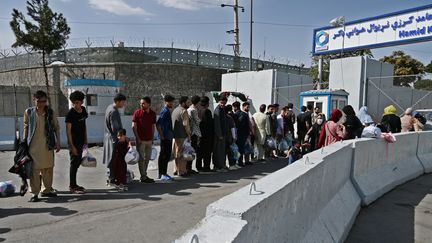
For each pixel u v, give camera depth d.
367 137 7.17
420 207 6.04
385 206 6.07
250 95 18.78
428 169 9.21
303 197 3.32
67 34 21.73
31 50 21.97
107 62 21.84
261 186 2.68
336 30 17.95
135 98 20.86
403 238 4.65
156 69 21.42
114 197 5.87
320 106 14.20
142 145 6.97
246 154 9.49
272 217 2.46
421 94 18.89
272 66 26.20
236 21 25.58
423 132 9.47
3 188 5.74
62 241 3.95
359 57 15.57
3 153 10.65
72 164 6.00
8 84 26.77
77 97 5.92
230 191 6.50
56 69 22.56
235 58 24.45
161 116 7.18
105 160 6.36
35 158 5.43
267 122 10.23
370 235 4.73
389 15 15.80
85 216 4.83
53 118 5.74
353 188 5.90
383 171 7.30
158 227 4.48
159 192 6.29
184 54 22.53
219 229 1.77
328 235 3.92
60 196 5.84
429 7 14.40
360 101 15.59
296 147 8.12
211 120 8.33
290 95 18.25
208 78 22.80
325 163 4.27
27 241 3.92
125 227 4.45
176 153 7.78
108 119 6.31
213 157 8.52
